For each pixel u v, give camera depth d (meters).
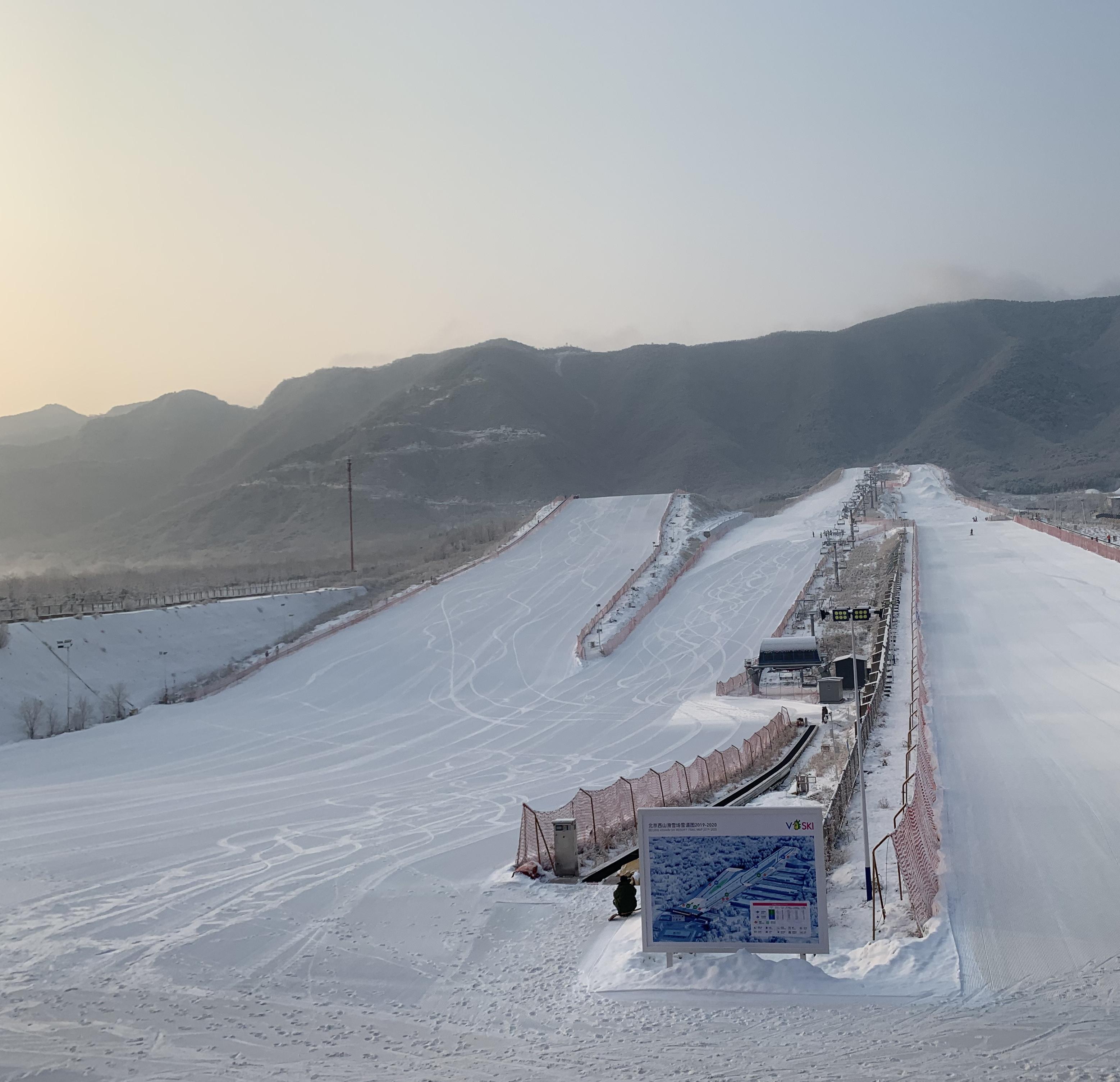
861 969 16.30
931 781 26.14
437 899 23.16
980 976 15.54
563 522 140.12
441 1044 14.77
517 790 39.50
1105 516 153.38
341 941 20.33
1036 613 62.53
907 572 86.56
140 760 53.00
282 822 33.81
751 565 108.88
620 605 93.25
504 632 86.00
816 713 53.62
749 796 32.28
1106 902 18.34
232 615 95.12
